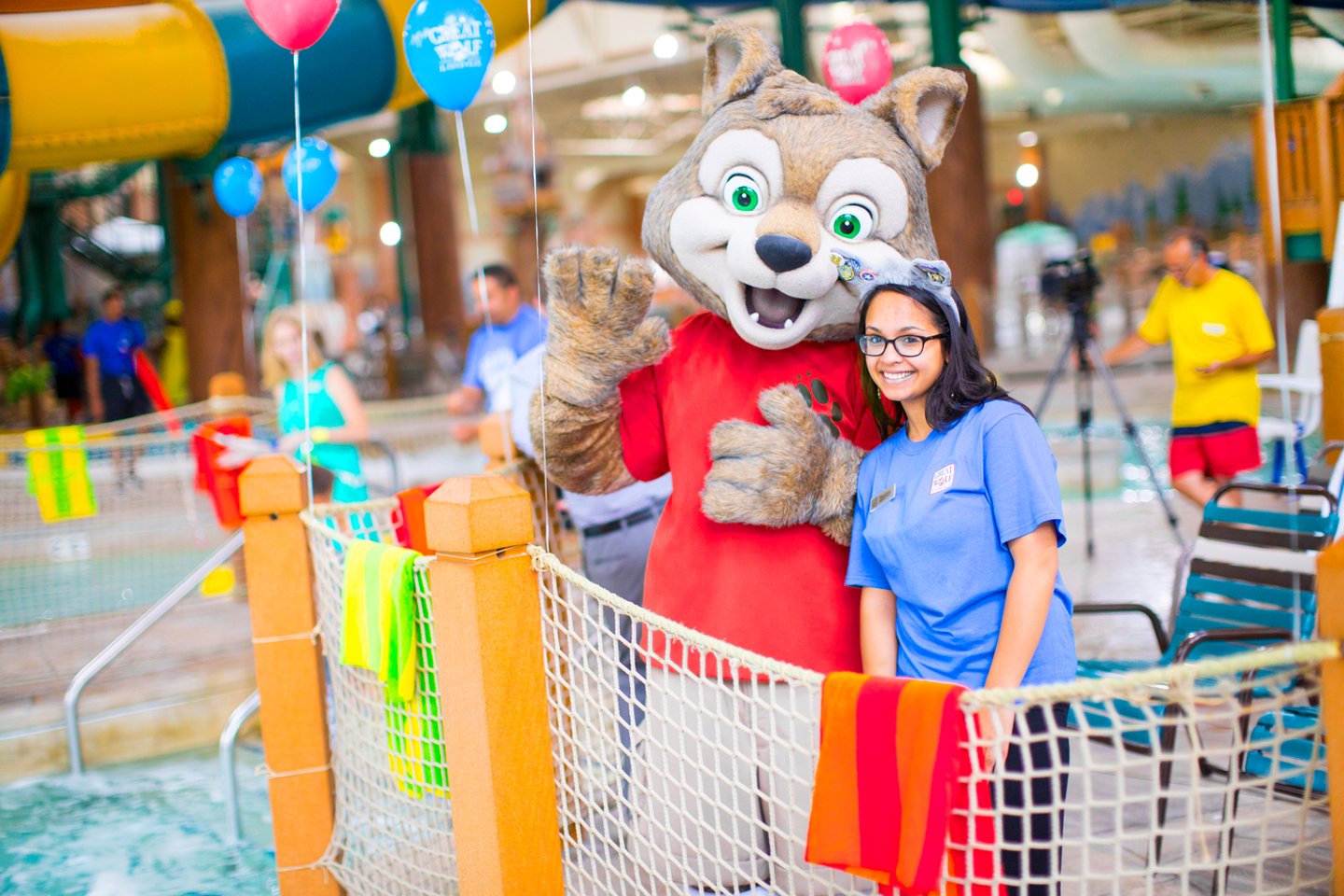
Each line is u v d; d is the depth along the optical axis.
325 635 3.50
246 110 7.14
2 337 23.20
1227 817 2.10
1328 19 10.95
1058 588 2.67
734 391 3.25
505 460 4.48
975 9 14.03
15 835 4.49
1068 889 3.11
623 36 24.66
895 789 2.07
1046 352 20.09
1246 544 4.01
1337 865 2.06
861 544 2.85
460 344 19.38
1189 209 28.41
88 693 5.39
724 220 3.13
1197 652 3.89
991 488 2.57
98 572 7.84
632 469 3.44
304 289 4.03
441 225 19.27
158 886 4.03
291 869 3.50
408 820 3.09
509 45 7.83
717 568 3.14
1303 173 9.01
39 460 7.23
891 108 3.22
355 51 7.31
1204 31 17.67
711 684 2.36
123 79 6.75
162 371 15.14
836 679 2.14
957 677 2.63
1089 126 30.50
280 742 3.48
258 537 3.45
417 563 2.88
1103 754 3.88
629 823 3.49
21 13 6.79
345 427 5.82
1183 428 6.38
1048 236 26.30
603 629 2.56
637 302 3.19
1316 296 11.14
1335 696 2.02
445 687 2.72
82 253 23.59
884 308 2.69
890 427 3.01
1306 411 6.98
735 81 3.27
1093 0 14.03
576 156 35.75
